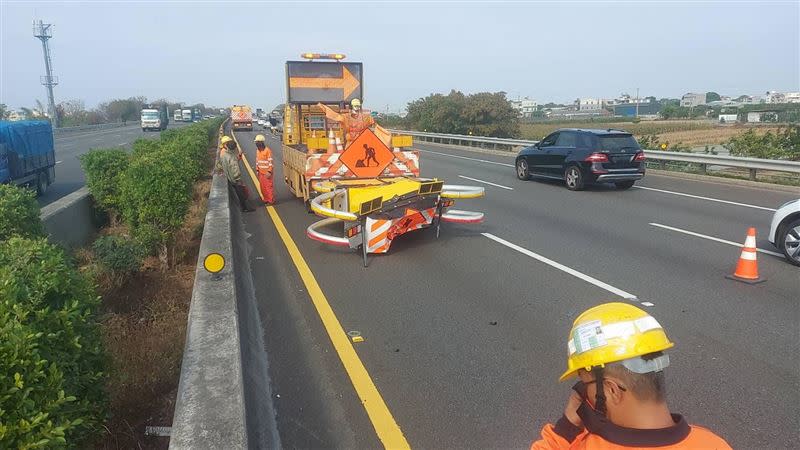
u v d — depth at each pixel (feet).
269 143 128.16
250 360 14.99
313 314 19.72
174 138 59.06
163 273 24.71
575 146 50.83
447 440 12.14
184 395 11.28
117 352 14.88
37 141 53.26
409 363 15.80
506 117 150.30
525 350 16.55
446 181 57.26
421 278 23.77
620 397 5.45
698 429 5.56
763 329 17.76
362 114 37.14
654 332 5.51
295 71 44.32
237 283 20.56
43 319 9.02
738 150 63.41
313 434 12.44
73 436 9.27
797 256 25.02
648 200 44.11
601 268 24.86
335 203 30.42
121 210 33.68
